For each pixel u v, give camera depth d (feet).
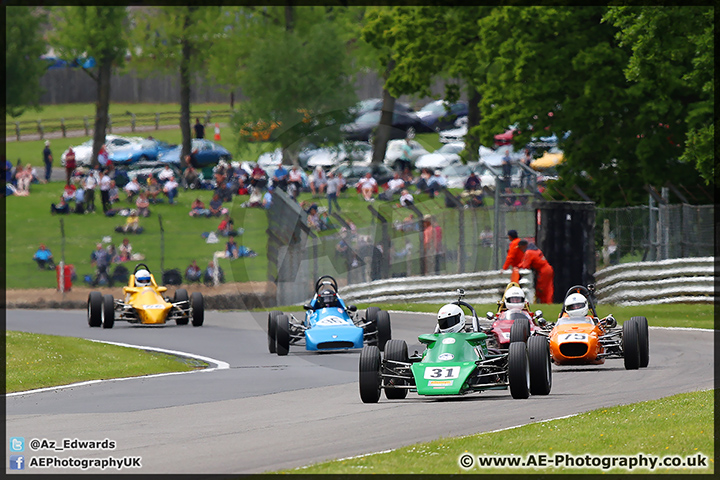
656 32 349.20
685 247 343.26
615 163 458.91
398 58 570.46
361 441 121.39
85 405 162.50
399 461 106.22
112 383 196.34
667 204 344.49
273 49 654.12
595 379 179.22
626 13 363.35
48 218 615.98
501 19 458.91
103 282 472.85
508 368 154.71
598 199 449.89
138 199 613.11
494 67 551.18
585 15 433.89
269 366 223.30
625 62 424.46
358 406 155.33
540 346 158.71
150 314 306.14
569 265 343.46
